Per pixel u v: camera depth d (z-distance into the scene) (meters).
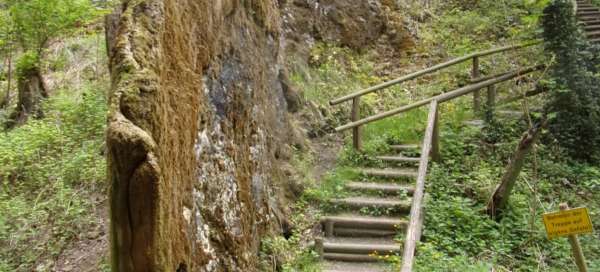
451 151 8.41
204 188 4.77
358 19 12.26
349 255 6.26
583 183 7.65
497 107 9.27
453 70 11.42
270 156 6.87
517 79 9.12
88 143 7.10
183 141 4.12
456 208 6.88
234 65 5.91
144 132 2.91
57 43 10.80
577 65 8.30
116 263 2.89
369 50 12.28
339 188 7.41
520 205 7.01
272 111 7.52
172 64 4.04
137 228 2.84
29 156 6.95
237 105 5.77
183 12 4.38
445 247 6.24
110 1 10.39
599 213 7.00
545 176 7.79
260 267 5.63
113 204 2.85
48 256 5.44
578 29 8.80
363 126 9.23
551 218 4.36
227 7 5.76
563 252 6.19
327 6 11.81
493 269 5.76
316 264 6.01
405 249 4.96
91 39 10.97
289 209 6.85
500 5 13.80
